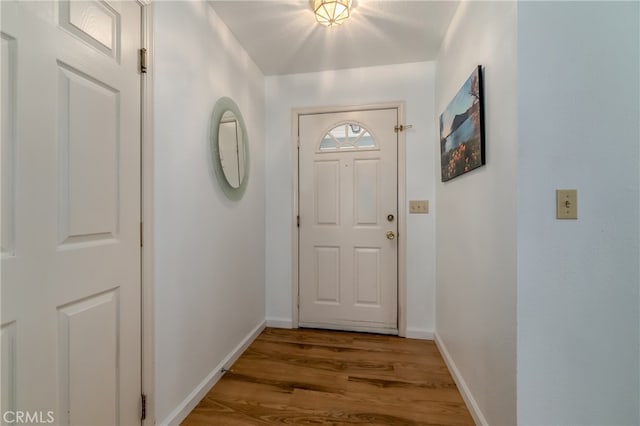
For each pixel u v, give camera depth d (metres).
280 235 2.53
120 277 1.08
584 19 0.98
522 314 1.01
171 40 1.32
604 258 0.99
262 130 2.48
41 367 0.83
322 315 2.49
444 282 2.00
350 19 1.77
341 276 2.45
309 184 2.49
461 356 1.61
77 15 0.92
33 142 0.80
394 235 2.35
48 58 0.83
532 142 1.00
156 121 1.22
